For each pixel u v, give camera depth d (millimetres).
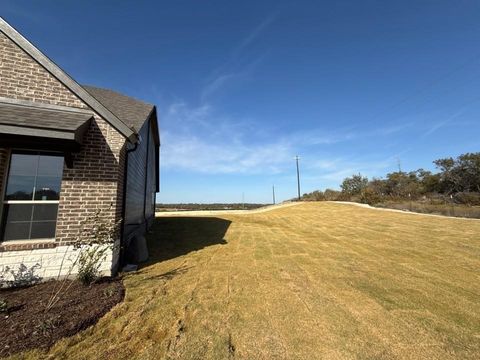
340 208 29891
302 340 3736
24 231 5879
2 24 6191
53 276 5770
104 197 6453
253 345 3590
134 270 7055
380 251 9883
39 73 6359
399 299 5297
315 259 8609
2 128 5188
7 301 4586
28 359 3131
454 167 40656
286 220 21406
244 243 11344
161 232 13953
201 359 3262
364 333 3963
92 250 5848
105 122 6688
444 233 13492
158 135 17203
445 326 4219
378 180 49031
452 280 6531
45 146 5988
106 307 4523
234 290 5645
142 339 3678
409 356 3422
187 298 5148
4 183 5824
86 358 3213
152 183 17484
